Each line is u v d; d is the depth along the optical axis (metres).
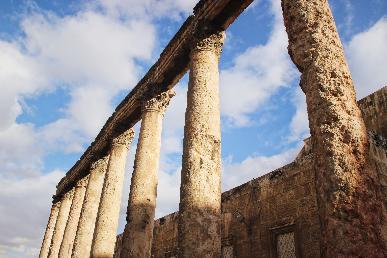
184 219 8.79
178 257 8.53
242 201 18.56
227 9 11.27
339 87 5.59
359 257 4.29
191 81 10.91
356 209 4.58
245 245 17.48
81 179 22.62
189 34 12.01
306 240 14.48
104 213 15.44
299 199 15.41
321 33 6.24
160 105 14.35
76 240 17.72
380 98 15.86
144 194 12.52
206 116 10.04
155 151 13.47
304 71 6.16
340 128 5.21
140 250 11.70
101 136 19.55
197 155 9.44
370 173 4.92
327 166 5.04
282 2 7.35
